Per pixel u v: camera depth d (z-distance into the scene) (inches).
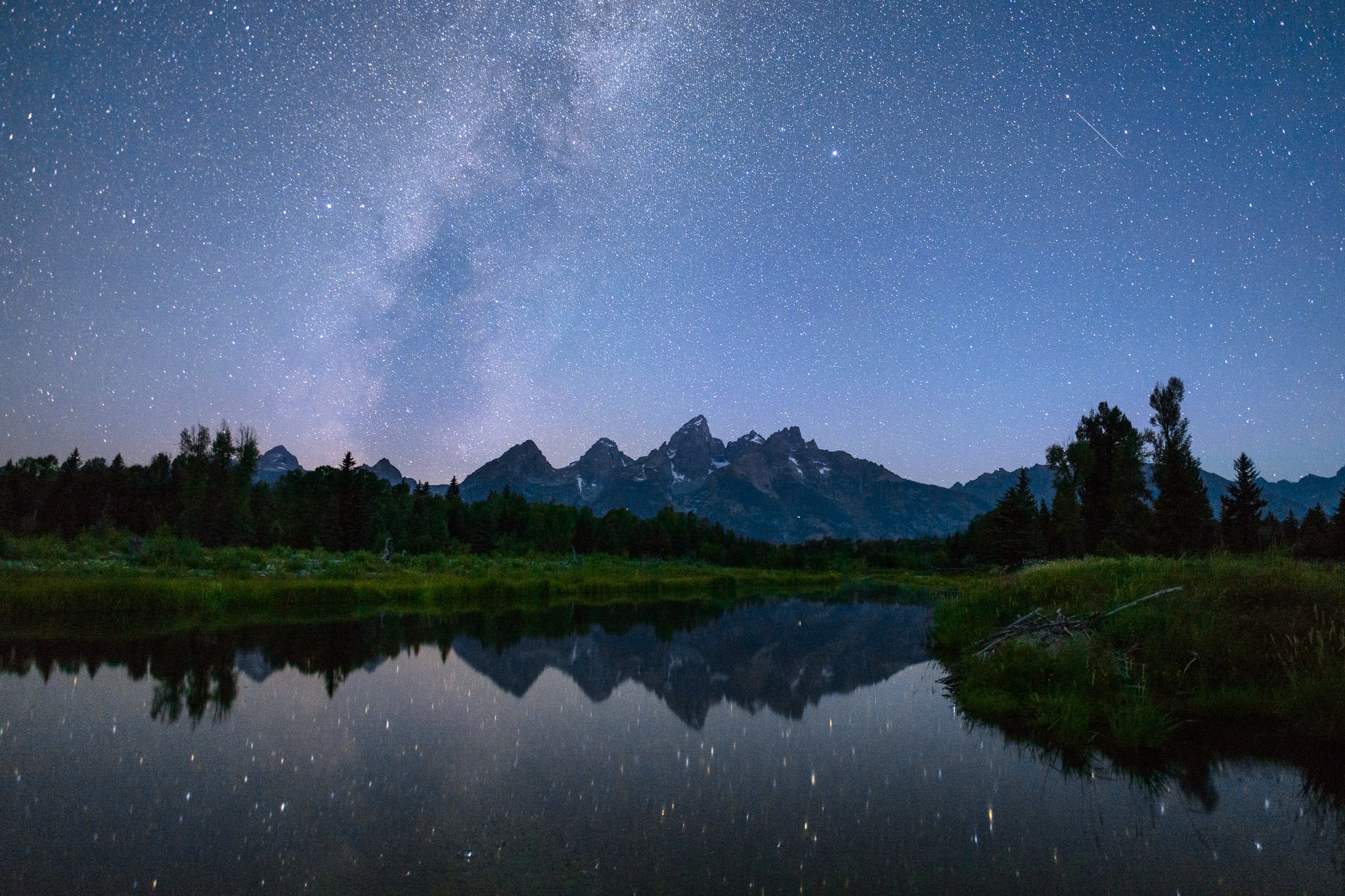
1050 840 233.5
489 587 1407.5
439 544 2687.0
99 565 1379.2
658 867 212.4
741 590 2068.2
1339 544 1721.2
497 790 285.7
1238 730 340.2
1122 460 2076.8
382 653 665.0
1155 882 203.2
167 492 2869.1
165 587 1014.4
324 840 232.5
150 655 636.1
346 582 1326.3
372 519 2714.1
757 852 223.9
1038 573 759.7
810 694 500.4
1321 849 224.2
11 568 1254.9
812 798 277.1
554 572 2059.5
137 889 195.3
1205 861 216.2
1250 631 407.2
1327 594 452.4
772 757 336.8
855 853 223.9
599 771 314.0
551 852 223.5
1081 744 336.5
